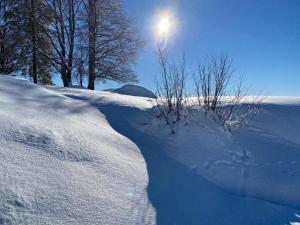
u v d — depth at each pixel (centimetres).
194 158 539
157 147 551
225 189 473
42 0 1691
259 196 470
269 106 777
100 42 1644
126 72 1727
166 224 325
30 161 337
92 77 1642
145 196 363
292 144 629
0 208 264
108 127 557
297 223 388
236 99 746
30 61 1864
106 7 1639
